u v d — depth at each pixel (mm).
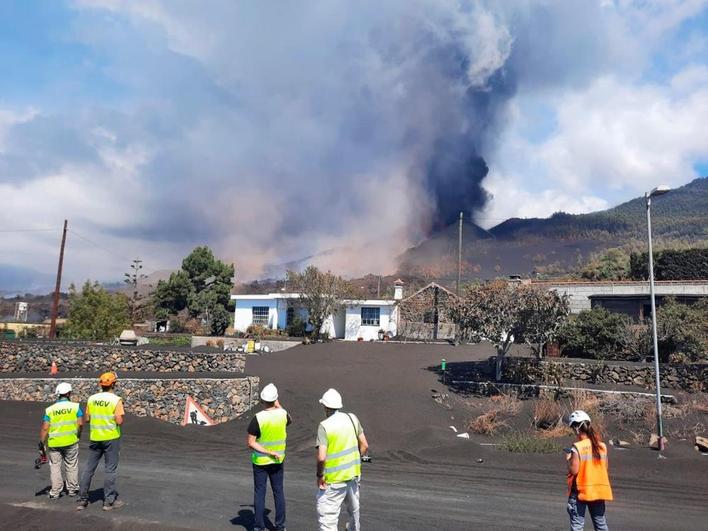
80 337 45281
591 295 34469
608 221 198625
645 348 26719
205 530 8516
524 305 25609
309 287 44875
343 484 7266
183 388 24172
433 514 10047
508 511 10391
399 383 26656
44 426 10039
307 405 23203
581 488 7086
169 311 67562
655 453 16172
